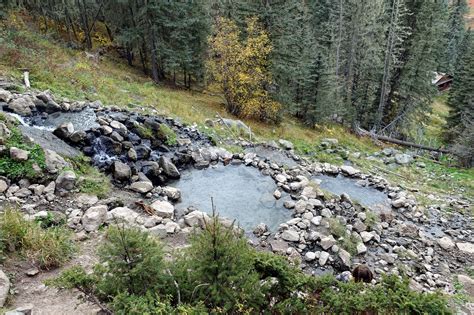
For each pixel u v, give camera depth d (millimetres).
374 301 4879
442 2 28906
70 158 11039
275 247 9406
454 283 9188
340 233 10297
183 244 8570
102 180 10672
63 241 7312
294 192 12750
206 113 21219
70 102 15070
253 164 14867
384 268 9414
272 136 20938
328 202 12062
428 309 4742
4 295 5625
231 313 4887
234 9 24891
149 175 12242
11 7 23047
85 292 5059
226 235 5066
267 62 22625
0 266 6324
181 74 32969
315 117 25766
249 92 22984
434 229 12195
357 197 13750
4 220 7098
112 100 17453
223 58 22625
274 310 5230
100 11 33875
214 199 11875
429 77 29484
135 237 5078
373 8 29078
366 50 29562
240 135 18953
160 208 10070
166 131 15188
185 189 12352
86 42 31281
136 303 4453
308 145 20125
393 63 29344
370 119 31625
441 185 17375
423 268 9648
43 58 19281
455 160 23359
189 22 26031
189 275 5070
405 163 20750
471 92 30109
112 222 8648
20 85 15047
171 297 4746
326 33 32625
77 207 9094
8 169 9156
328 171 15930
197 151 14727
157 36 27516
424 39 27891
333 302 5051
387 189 14867
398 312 4762
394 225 11875
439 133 34438
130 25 29906
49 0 29875
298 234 9922
